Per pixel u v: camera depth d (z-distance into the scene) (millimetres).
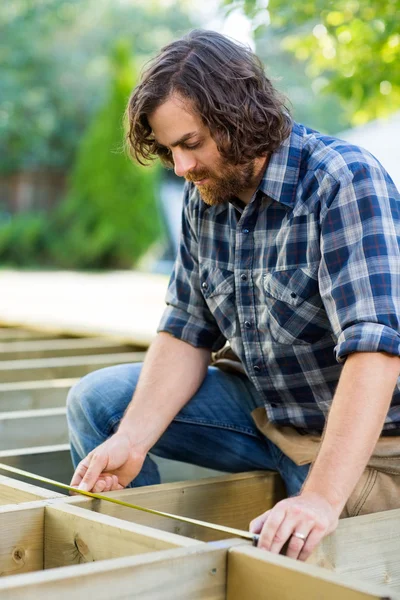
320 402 1635
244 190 1594
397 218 1457
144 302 6723
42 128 14547
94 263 13156
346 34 3771
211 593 1068
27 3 14742
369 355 1332
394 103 4125
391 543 1424
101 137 12930
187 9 16312
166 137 1475
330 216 1461
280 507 1226
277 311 1568
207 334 1793
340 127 16891
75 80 15102
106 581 965
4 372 3059
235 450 1820
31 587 912
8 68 14625
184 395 1736
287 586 1024
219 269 1687
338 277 1427
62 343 3770
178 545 1108
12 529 1286
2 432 2271
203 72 1450
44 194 14742
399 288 1399
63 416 2373
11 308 5793
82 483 1509
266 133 1494
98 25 15859
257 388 1698
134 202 12891
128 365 1887
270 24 3670
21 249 13555
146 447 1622
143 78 1497
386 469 1562
